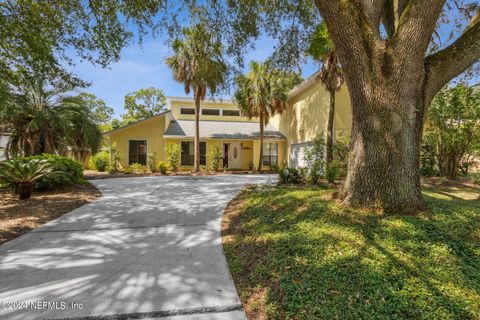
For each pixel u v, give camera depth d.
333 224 3.62
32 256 3.32
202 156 17.62
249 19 6.29
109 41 6.66
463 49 3.81
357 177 4.11
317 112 13.59
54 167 7.41
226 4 6.11
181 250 3.59
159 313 2.21
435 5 3.53
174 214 5.48
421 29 3.62
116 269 2.99
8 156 11.67
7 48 6.48
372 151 3.94
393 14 5.01
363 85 3.94
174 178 12.05
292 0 6.25
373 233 3.28
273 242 3.45
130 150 16.50
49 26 6.37
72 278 2.77
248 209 5.43
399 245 3.00
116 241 3.90
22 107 10.97
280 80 15.14
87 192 7.84
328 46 9.84
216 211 5.74
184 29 6.95
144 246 3.72
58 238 4.00
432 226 3.41
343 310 2.12
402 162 3.84
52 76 7.28
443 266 2.66
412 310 2.10
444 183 7.55
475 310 2.09
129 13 6.15
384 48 3.84
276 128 19.92
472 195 5.71
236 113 20.69
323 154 10.13
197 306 2.31
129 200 6.82
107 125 29.88
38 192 7.49
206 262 3.21
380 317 2.04
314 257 2.88
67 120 11.52
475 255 2.90
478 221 3.63
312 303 2.24
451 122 7.98
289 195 5.63
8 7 5.91
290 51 7.02
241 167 18.58
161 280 2.75
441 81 3.95
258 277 2.77
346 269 2.61
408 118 3.84
